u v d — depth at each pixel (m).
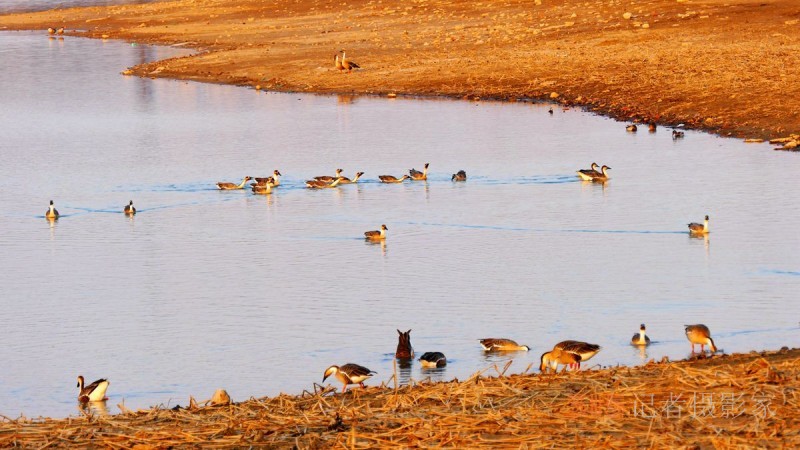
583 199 56.31
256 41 125.19
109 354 34.94
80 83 108.12
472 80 94.81
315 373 31.95
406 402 19.88
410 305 39.09
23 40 143.38
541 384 20.56
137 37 138.88
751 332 33.84
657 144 69.12
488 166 65.69
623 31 107.56
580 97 85.62
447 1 140.12
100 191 63.47
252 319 38.16
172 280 44.16
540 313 37.34
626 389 19.64
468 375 30.69
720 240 46.72
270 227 53.47
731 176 59.16
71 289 43.34
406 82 96.81
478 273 43.22
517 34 112.31
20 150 76.88
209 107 92.31
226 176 66.69
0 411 29.91
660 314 36.59
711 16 110.31
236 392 30.44
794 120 70.88
